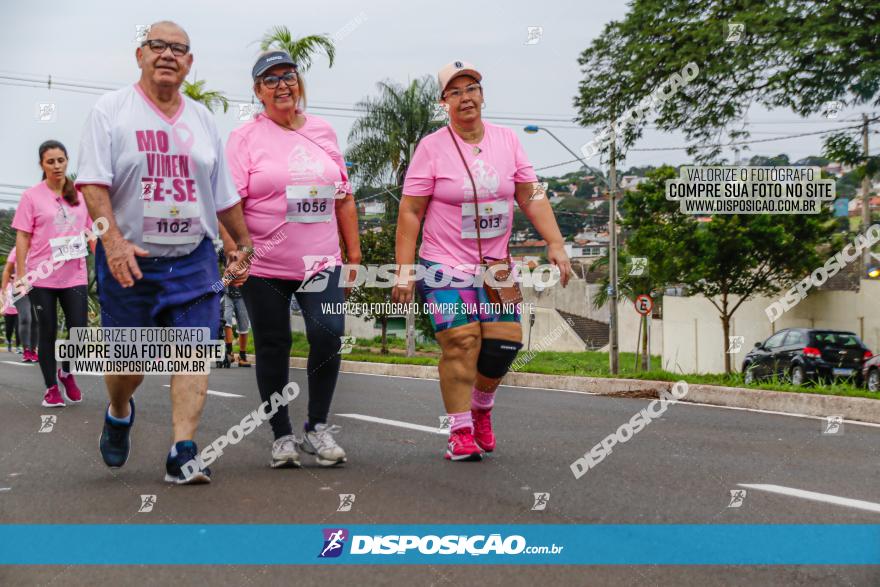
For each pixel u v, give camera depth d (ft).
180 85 15.11
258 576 10.32
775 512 13.44
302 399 29.43
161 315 15.29
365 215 114.01
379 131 114.52
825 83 52.80
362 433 21.65
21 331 47.98
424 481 15.55
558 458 18.31
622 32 59.00
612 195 81.05
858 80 51.13
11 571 10.46
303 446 17.48
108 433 16.06
